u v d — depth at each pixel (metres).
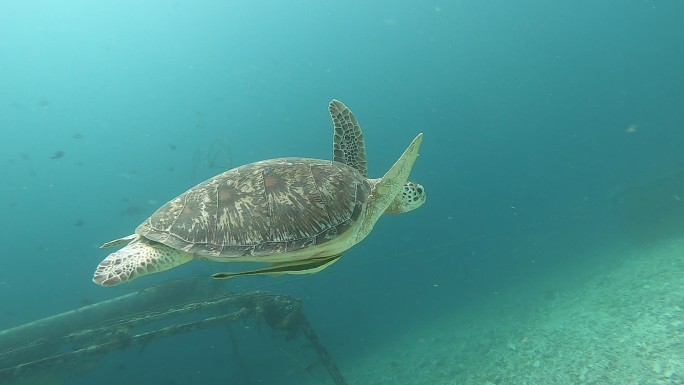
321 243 3.40
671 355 8.15
